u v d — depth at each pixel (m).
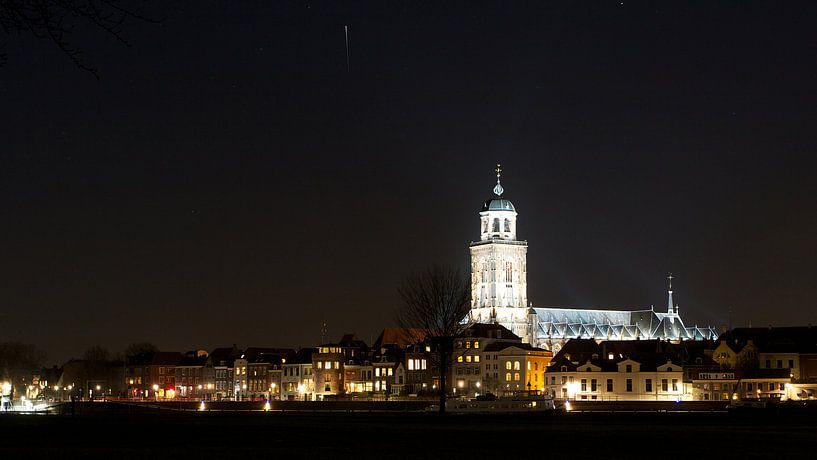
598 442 101.94
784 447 97.19
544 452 90.25
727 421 158.00
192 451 88.31
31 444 96.94
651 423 149.50
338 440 103.62
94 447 92.56
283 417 177.12
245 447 93.19
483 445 97.31
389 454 86.69
